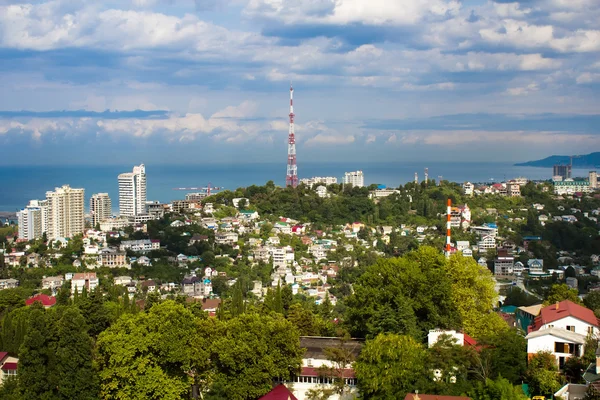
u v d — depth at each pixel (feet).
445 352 387.75
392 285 463.42
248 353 403.34
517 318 611.06
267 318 438.81
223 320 501.56
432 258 498.69
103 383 419.74
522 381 381.81
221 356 405.59
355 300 477.77
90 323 545.44
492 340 408.46
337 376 411.34
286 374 411.34
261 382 408.05
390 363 378.94
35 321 412.57
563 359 393.50
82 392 407.03
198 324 435.12
